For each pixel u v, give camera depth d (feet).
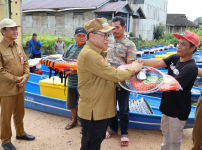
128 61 10.94
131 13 60.34
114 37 11.19
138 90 7.85
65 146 11.29
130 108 13.88
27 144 11.33
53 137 12.16
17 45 10.30
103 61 6.88
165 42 71.10
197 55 38.34
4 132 10.22
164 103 8.32
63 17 54.54
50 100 14.60
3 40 9.59
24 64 10.80
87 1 53.26
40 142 11.58
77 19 52.70
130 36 63.77
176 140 8.40
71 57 12.05
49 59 12.46
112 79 6.88
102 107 7.38
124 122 11.51
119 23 10.53
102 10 48.67
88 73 7.14
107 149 11.10
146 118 12.48
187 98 7.95
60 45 32.30
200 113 8.39
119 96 11.21
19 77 10.00
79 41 11.72
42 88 15.84
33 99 15.47
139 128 13.30
